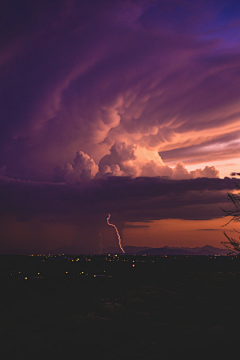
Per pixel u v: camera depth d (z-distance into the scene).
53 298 35.66
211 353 12.59
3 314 25.05
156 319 21.92
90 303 30.55
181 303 30.17
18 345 15.72
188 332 17.08
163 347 14.20
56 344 15.98
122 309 26.61
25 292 40.00
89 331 18.61
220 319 21.70
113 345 15.38
